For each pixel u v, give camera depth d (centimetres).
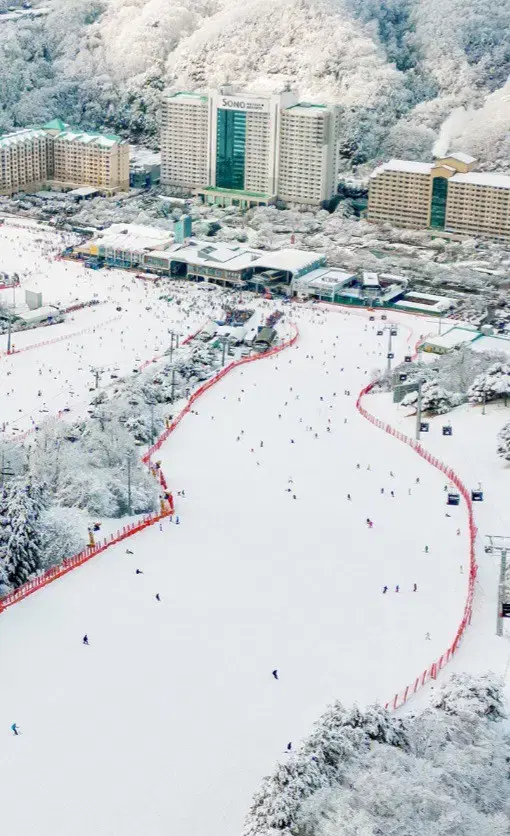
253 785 19338
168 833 18262
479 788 18075
